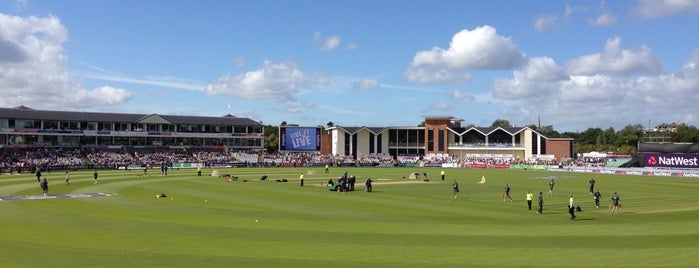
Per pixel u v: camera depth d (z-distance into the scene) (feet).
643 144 391.04
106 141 450.30
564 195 202.08
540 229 107.76
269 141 643.45
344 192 198.39
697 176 332.60
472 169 430.61
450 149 542.98
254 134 515.91
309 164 458.50
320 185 231.91
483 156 522.47
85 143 440.86
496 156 520.42
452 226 111.55
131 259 75.41
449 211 143.43
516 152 528.63
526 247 85.76
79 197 168.25
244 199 168.96
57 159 379.55
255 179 271.28
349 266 71.72
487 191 216.95
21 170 318.86
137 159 414.21
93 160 388.78
